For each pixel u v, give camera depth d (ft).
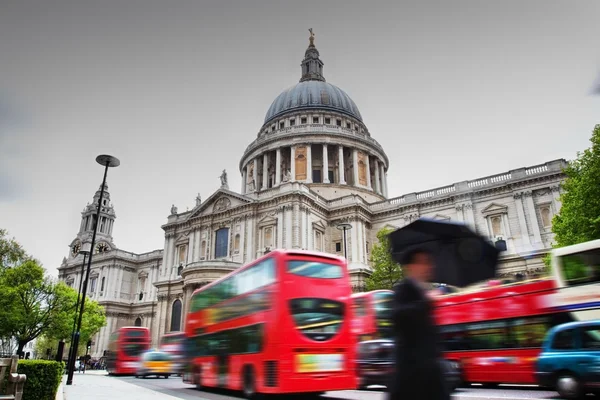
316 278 65.26
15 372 45.85
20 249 225.35
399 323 19.45
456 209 212.84
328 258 67.97
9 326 193.26
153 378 142.00
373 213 238.68
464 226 22.07
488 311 76.95
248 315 69.51
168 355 147.84
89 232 351.46
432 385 18.35
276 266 63.87
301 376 59.00
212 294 88.43
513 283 75.87
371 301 88.84
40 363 53.57
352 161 290.35
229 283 80.59
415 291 19.84
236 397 74.13
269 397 66.64
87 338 229.86
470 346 77.77
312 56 370.73
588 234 115.44
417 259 20.75
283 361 58.70
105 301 298.56
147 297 309.01
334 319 64.18
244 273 74.69
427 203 223.92
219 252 231.09
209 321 87.45
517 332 72.38
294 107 318.24
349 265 214.69
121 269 315.17
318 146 289.94
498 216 201.36
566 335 58.59
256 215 223.71
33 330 204.33
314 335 61.62
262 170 300.20
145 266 320.70
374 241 233.14
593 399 56.49
